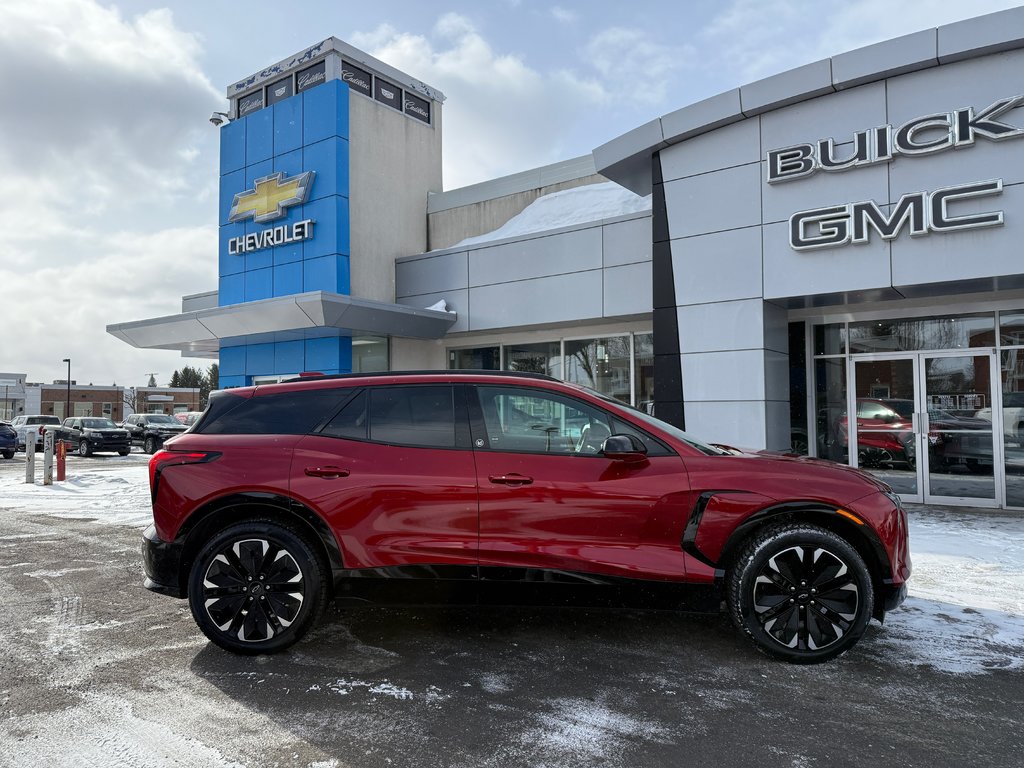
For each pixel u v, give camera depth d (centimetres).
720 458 405
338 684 365
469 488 399
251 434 426
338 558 401
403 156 1577
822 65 859
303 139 1473
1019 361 916
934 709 334
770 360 942
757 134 925
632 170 1079
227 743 299
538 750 294
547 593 396
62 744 297
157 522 416
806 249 882
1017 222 763
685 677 375
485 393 426
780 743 300
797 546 388
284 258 1496
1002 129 769
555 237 1214
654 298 1007
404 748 296
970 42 778
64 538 789
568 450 411
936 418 968
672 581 390
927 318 974
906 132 820
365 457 410
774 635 390
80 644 429
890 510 394
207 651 416
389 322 1266
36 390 7281
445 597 401
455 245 1566
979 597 521
